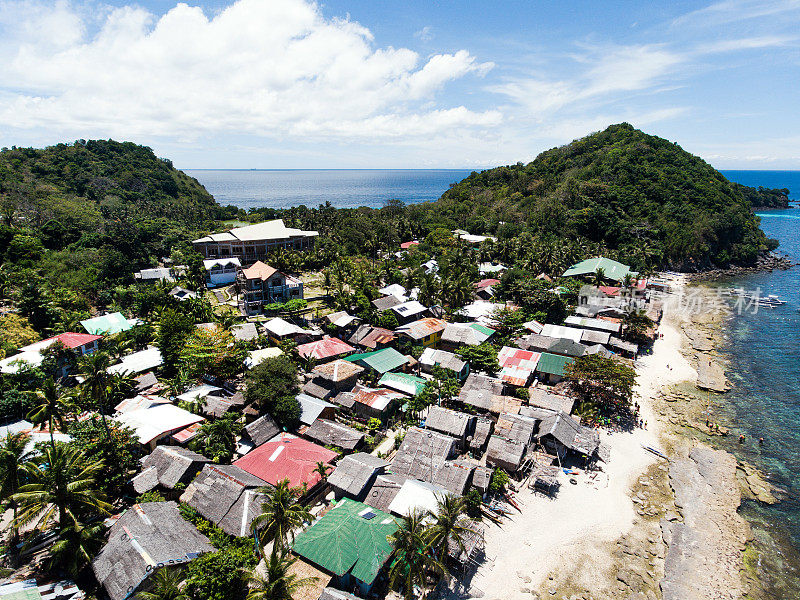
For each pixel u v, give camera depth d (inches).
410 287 4557.1
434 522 1644.9
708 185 7652.6
